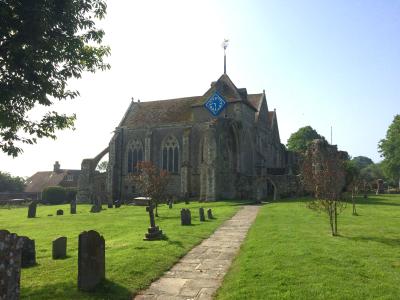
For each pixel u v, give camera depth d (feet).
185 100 180.34
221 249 45.70
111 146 175.32
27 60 32.76
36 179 268.00
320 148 117.50
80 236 29.63
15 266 22.57
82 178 176.96
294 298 25.68
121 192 174.50
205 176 137.59
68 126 43.39
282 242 45.75
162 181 92.17
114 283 30.76
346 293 26.37
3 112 36.47
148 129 169.27
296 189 134.62
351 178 121.90
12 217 105.60
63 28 35.17
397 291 26.81
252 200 132.98
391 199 122.11
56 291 29.04
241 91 166.71
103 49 42.73
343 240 47.47
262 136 182.80
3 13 29.81
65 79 37.68
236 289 28.53
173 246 45.62
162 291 30.07
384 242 46.11
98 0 37.70
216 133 138.72
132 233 60.44
